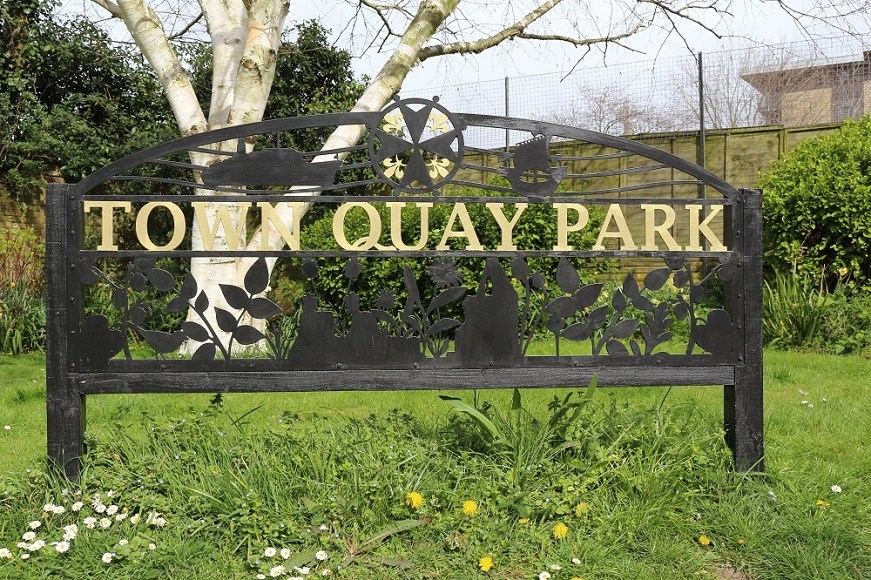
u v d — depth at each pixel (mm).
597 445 3205
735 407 3322
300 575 2578
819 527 2838
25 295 8508
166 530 2814
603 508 2961
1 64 10328
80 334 3121
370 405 5125
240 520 2787
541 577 2541
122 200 3174
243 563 2680
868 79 12477
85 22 11211
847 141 8273
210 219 6816
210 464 3131
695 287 3344
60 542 2676
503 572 2629
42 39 10727
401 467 3145
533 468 3057
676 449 3260
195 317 6926
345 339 3205
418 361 3225
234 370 3172
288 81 11797
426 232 3283
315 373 3186
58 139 10102
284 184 3242
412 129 3279
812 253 8258
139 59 11578
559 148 10641
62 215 3123
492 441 3285
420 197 3285
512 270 3293
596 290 3328
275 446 3301
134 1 7270
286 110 11641
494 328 3264
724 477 3201
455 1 8031
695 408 4352
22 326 8281
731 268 3330
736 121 15781
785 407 4801
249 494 2871
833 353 7387
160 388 3146
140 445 3346
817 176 8133
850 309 7613
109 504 2926
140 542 2725
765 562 2703
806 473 3439
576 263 8961
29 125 9930
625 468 3107
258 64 6781
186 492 2994
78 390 3119
